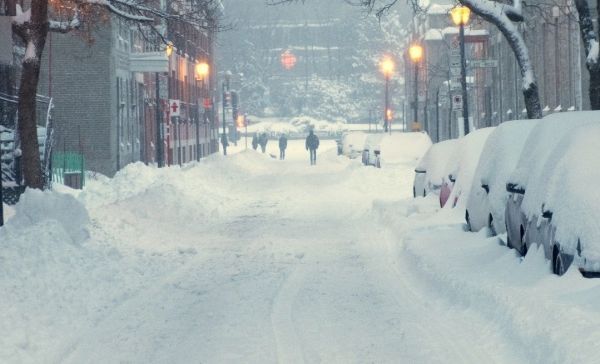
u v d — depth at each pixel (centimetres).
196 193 6109
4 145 5400
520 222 2458
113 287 2619
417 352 1750
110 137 9306
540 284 1975
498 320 1870
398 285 2628
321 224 4669
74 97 9269
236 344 1869
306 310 2245
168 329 2039
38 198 3541
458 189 3884
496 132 3166
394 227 3931
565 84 9188
